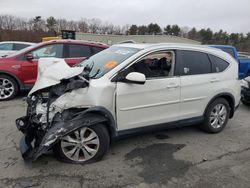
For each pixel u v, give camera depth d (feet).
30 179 11.47
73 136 12.50
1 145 14.44
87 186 11.19
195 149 15.07
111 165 12.87
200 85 16.03
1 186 10.94
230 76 17.63
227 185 11.69
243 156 14.48
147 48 14.51
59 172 12.05
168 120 15.14
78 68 13.25
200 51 16.46
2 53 44.32
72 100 12.06
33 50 24.52
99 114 12.71
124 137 13.97
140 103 13.84
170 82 14.76
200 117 16.62
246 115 22.39
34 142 12.53
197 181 11.90
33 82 24.57
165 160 13.64
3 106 21.89
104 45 27.32
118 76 13.26
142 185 11.43
